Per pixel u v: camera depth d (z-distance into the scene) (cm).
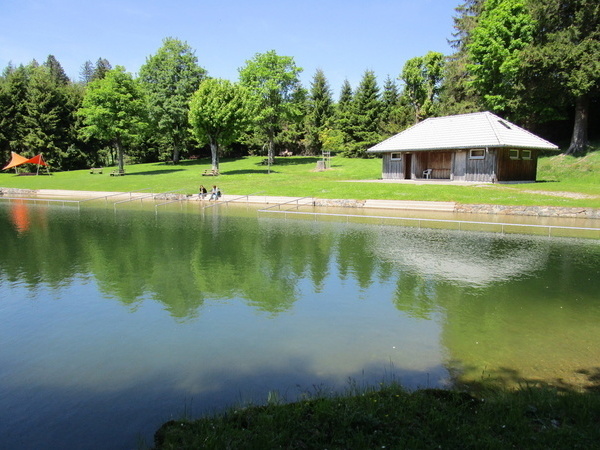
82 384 649
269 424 436
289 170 4994
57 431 530
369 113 6216
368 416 438
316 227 2083
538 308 945
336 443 396
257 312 945
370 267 1322
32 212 2869
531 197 2419
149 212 2767
